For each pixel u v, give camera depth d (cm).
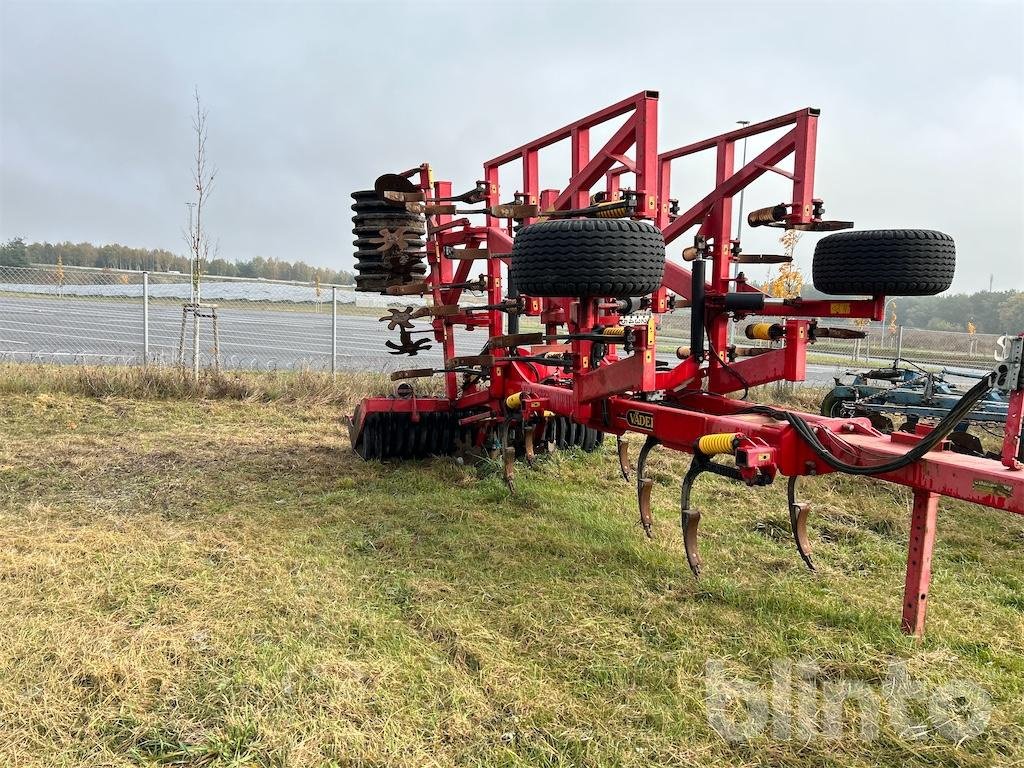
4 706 255
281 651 296
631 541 438
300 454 666
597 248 324
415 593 361
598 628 325
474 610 343
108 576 366
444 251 585
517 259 352
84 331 1895
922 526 305
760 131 450
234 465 618
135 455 644
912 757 241
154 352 1438
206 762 231
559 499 526
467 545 431
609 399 418
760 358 441
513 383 554
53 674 274
